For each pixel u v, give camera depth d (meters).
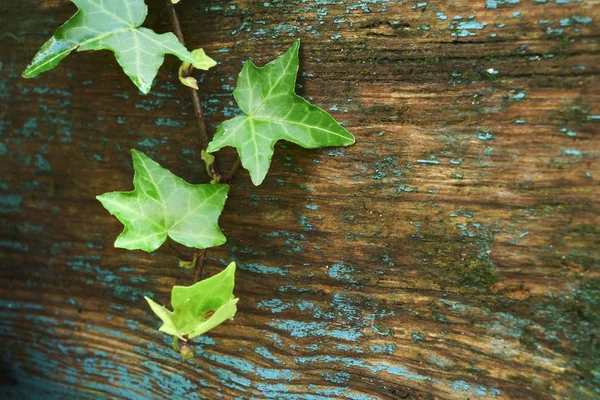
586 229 0.34
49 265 0.41
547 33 0.34
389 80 0.36
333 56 0.36
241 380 0.39
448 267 0.36
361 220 0.37
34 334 0.42
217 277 0.35
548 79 0.34
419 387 0.36
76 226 0.41
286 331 0.38
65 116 0.40
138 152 0.36
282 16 0.37
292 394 0.38
